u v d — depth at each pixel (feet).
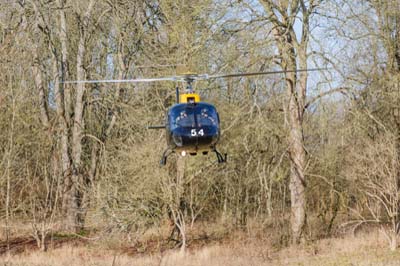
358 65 100.07
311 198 128.88
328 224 126.72
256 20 98.53
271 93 104.63
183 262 95.25
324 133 104.78
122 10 129.59
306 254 100.68
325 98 94.32
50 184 126.00
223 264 92.68
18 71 116.98
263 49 97.09
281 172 101.96
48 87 148.05
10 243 115.85
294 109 103.14
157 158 98.94
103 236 108.88
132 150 100.58
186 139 57.62
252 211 127.95
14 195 119.14
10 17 124.67
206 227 123.03
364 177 102.01
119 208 102.17
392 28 103.71
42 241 109.09
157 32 123.75
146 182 99.60
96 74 134.51
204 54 96.53
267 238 113.60
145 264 93.09
